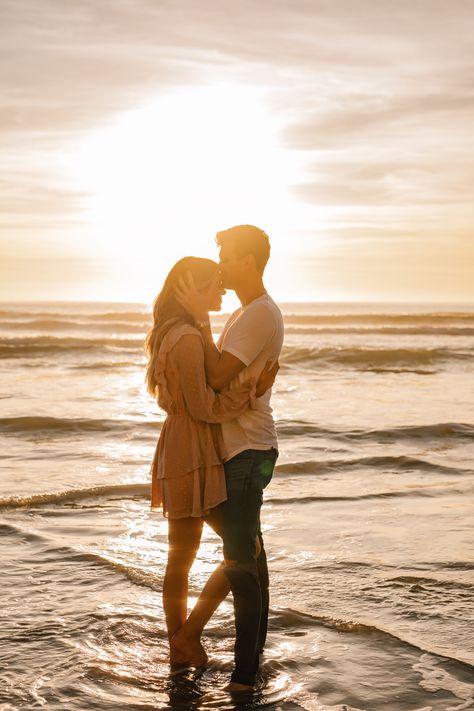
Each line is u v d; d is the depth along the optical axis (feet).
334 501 21.36
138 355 78.23
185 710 10.21
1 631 12.51
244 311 11.50
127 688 10.82
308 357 71.36
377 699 10.48
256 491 11.38
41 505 20.65
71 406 39.52
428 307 386.52
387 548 17.13
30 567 15.67
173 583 11.73
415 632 12.64
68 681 10.92
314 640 12.44
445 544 17.43
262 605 12.08
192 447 11.36
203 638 12.56
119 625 12.89
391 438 31.19
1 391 45.93
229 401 11.21
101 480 23.36
